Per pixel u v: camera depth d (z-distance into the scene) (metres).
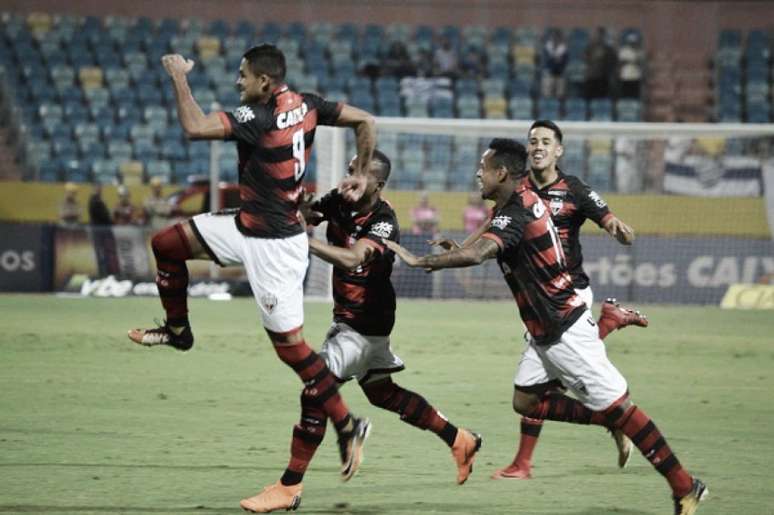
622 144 71.56
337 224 19.06
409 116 82.38
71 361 35.53
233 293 62.03
